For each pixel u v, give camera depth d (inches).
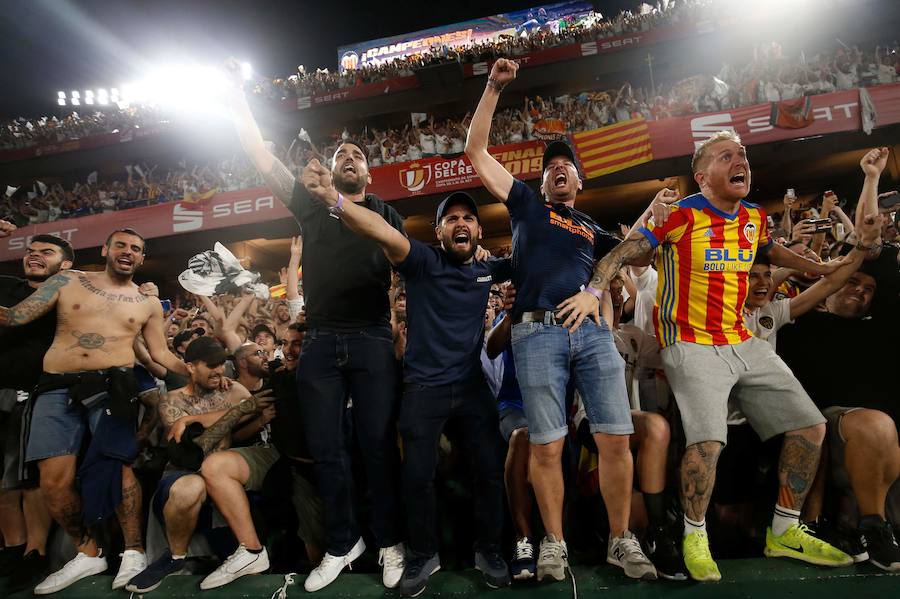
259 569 103.2
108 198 557.9
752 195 530.9
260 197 476.7
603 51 578.6
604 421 88.8
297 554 122.9
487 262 106.0
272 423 118.5
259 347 152.2
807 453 89.2
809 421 88.8
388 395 99.3
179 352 167.3
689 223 93.6
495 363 131.9
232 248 542.9
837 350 109.3
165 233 484.7
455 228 99.9
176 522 104.3
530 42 605.9
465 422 97.5
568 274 95.0
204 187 500.1
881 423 89.8
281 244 574.6
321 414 97.7
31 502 125.7
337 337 99.7
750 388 94.0
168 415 125.3
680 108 443.5
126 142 652.1
